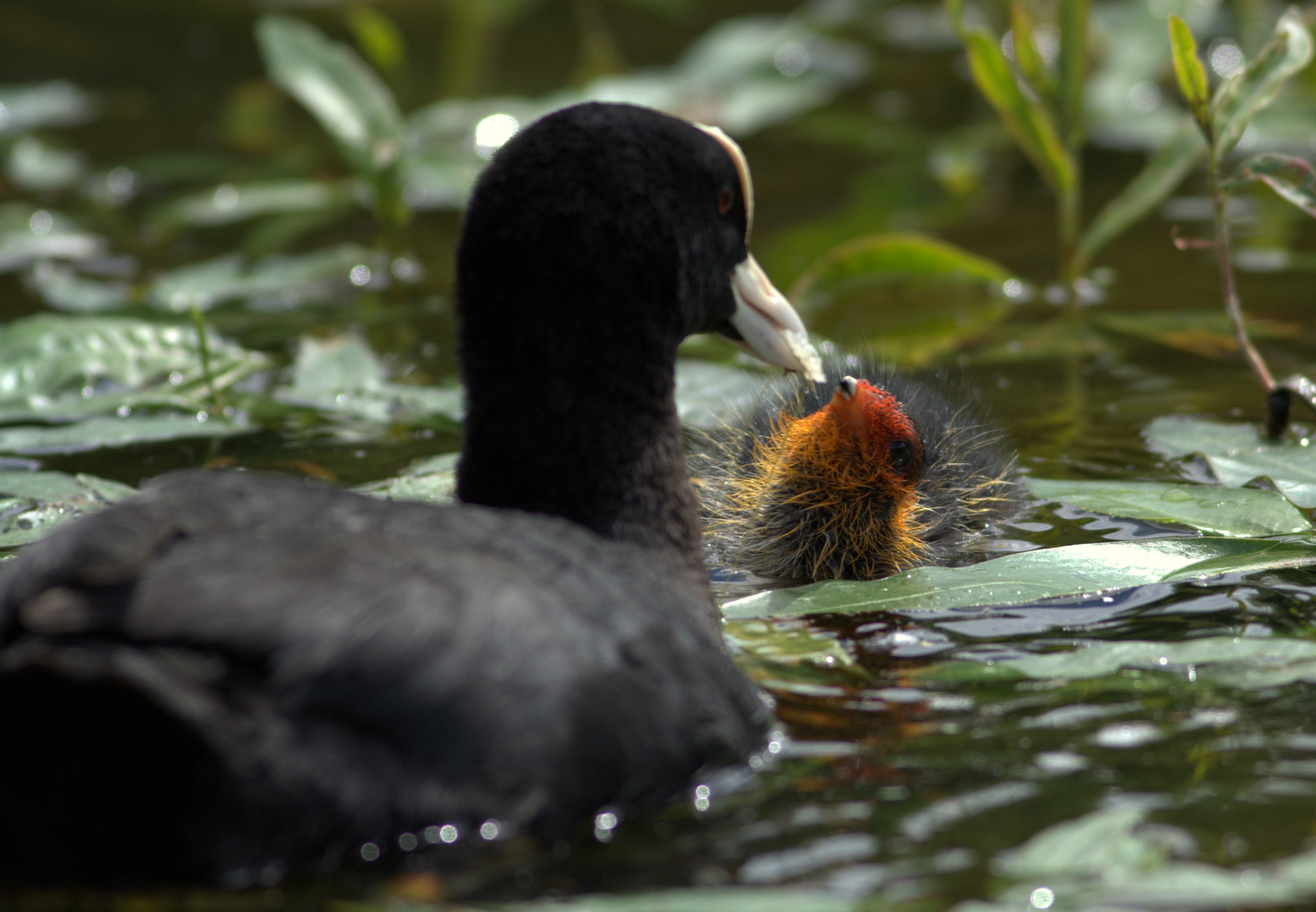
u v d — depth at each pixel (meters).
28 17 21.89
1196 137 11.44
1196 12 18.83
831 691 6.07
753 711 5.70
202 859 4.44
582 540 5.73
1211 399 9.84
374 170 13.13
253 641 4.49
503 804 4.66
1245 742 5.53
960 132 17.36
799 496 8.13
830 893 4.57
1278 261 12.73
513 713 4.69
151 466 8.95
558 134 6.48
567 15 21.98
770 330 7.38
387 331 11.66
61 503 8.02
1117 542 7.27
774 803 5.16
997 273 11.65
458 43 18.50
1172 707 5.83
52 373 10.23
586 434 6.45
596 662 4.97
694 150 6.79
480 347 6.54
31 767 4.30
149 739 4.24
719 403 9.91
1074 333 11.29
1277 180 8.81
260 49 21.00
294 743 4.41
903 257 11.71
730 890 4.60
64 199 15.40
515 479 6.48
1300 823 4.94
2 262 13.45
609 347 6.47
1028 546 7.89
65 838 4.41
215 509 5.13
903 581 7.05
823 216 14.52
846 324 11.77
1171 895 4.52
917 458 8.08
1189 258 12.95
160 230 14.52
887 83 19.47
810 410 9.12
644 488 6.55
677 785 5.16
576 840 4.86
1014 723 5.74
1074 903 4.49
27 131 17.53
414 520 5.38
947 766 5.40
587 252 6.41
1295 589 6.99
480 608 4.82
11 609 4.80
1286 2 18.25
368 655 4.55
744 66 17.58
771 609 6.88
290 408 9.98
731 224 7.19
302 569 4.75
